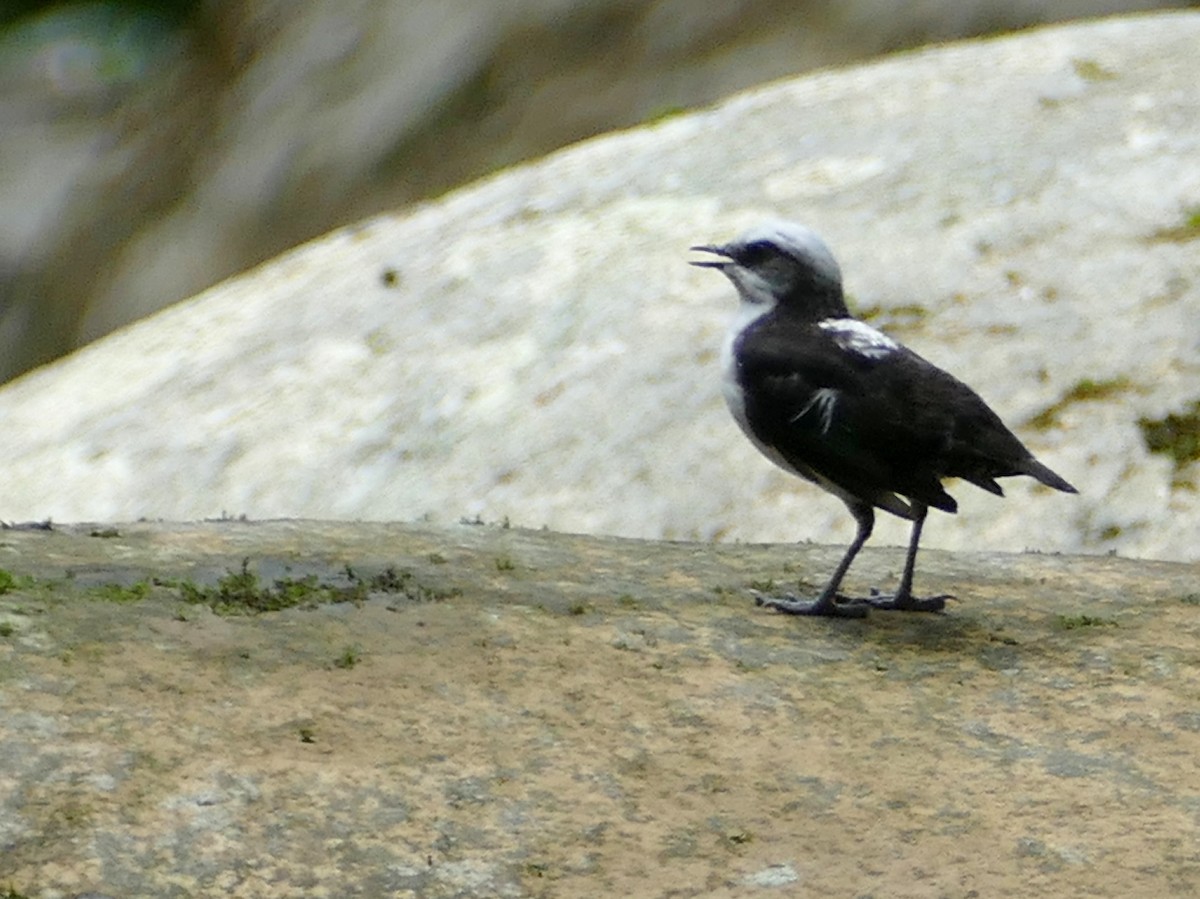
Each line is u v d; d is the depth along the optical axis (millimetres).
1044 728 7965
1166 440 13461
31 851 6449
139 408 16359
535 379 15117
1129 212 15367
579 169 18031
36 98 30328
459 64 26859
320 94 27578
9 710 7234
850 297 14898
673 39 26188
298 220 26594
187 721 7332
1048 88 17359
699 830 6930
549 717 7711
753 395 9234
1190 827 7078
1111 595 10000
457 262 16922
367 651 8219
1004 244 15250
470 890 6473
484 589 9273
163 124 28938
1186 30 18391
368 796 6945
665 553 10547
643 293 15648
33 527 10094
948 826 7039
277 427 15430
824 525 13383
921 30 25094
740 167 17125
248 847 6586
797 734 7777
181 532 10164
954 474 8977
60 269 27578
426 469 14547
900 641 8984
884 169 16500
